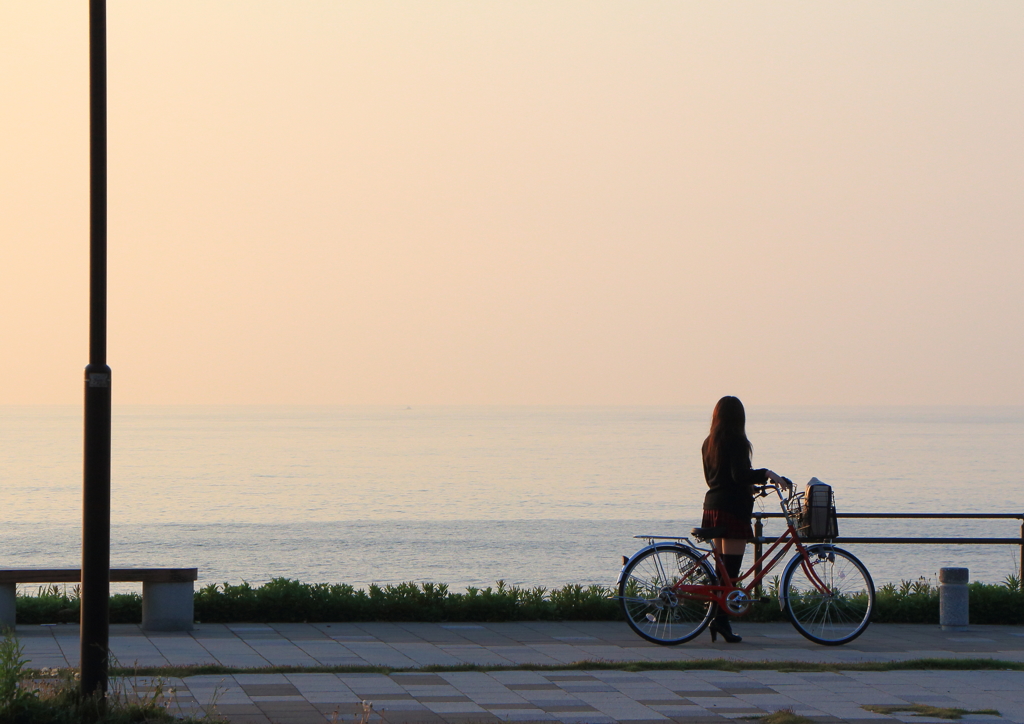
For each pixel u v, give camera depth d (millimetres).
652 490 91688
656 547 11172
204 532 59000
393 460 144000
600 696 8484
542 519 66750
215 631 11750
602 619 12922
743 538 11078
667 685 8914
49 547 51781
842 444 199500
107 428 7629
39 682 8203
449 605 12766
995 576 42688
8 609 11742
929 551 54094
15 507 73625
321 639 11211
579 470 121625
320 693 8469
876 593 13578
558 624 12477
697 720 7805
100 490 7586
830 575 11258
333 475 112250
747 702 8352
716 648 10812
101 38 7625
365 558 48469
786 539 11297
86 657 7523
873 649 10859
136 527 61594
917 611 13039
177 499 82125
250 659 9938
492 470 121312
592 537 57188
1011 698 8586
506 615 12797
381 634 11633
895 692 8742
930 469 121250
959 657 10391
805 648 10852
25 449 177250
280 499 82188
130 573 11656
